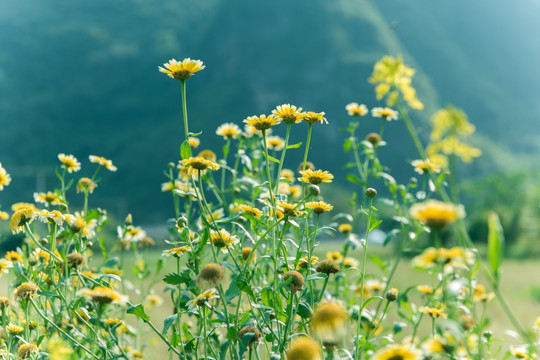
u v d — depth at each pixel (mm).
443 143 2049
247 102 100312
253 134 4527
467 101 105812
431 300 3082
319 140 85938
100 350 3139
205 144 92812
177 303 2730
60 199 3887
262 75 102438
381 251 16656
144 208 86500
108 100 115375
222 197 4055
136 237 4418
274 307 2578
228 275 4078
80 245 3287
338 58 98500
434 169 3625
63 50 127438
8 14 135750
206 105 104000
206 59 115000
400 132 80500
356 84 95062
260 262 3441
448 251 1775
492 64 118438
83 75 121500
